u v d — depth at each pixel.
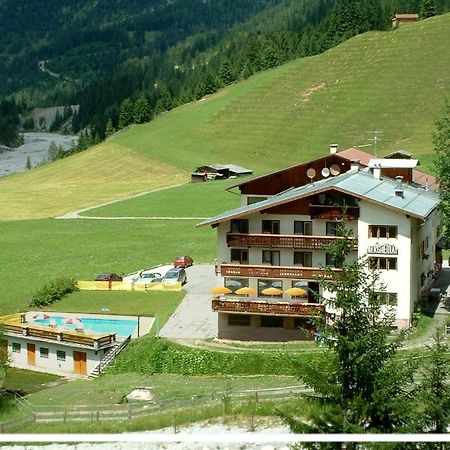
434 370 33.75
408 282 69.00
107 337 72.62
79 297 92.12
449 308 75.12
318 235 72.12
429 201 76.06
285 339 70.69
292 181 90.12
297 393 47.94
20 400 60.06
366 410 31.92
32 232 144.00
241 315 72.56
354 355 32.53
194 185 191.50
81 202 181.38
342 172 88.50
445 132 70.50
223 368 65.50
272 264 73.12
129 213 159.50
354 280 33.72
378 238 69.50
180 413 50.62
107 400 58.22
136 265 110.94
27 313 85.38
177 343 70.25
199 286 93.38
